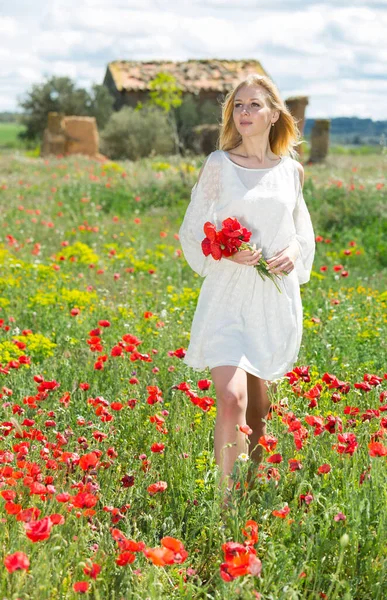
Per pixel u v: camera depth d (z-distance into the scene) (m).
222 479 4.82
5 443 5.40
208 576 4.55
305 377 5.76
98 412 5.59
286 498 4.98
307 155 46.41
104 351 8.35
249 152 5.38
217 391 4.98
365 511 4.54
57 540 4.00
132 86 49.62
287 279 5.32
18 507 4.00
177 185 23.30
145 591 3.95
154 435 5.81
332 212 18.94
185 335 8.85
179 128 46.81
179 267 13.80
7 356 7.52
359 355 8.24
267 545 4.43
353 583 4.25
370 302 11.00
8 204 21.58
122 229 18.55
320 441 5.19
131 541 3.79
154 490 4.56
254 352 5.17
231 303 5.23
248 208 5.24
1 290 11.45
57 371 7.51
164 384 7.19
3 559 4.00
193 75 50.12
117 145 44.75
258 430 5.59
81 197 22.56
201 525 4.80
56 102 57.38
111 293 12.11
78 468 4.94
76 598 3.76
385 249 16.42
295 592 3.67
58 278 12.48
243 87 5.35
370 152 53.09
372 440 5.18
